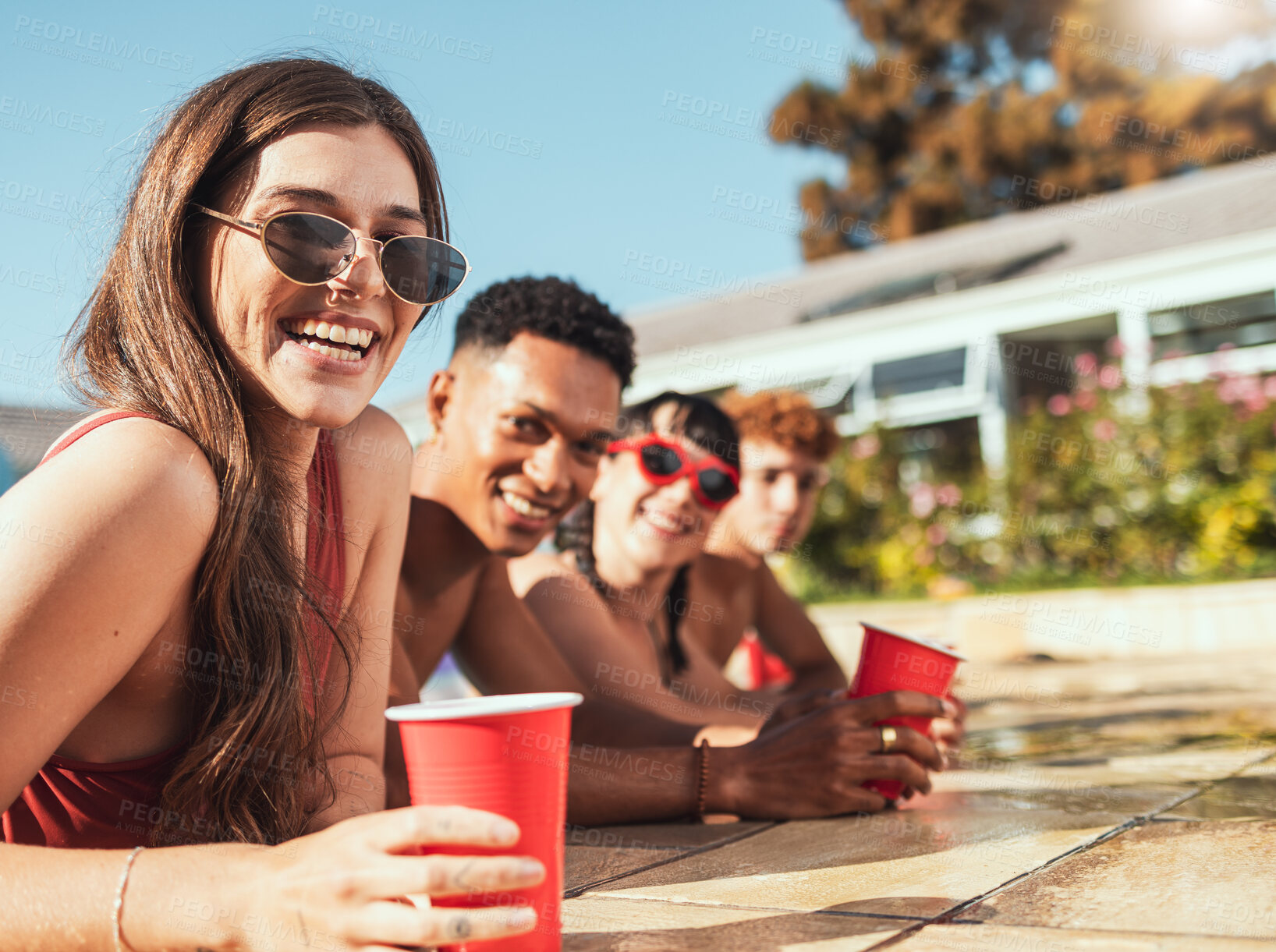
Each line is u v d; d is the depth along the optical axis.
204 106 1.31
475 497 2.19
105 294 1.35
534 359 2.16
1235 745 2.58
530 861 0.90
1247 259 11.50
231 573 1.23
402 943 0.88
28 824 1.25
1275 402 9.49
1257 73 22.64
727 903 1.30
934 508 10.52
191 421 1.23
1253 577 8.55
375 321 1.38
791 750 1.87
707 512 2.84
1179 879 1.30
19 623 1.00
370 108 1.41
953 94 25.48
